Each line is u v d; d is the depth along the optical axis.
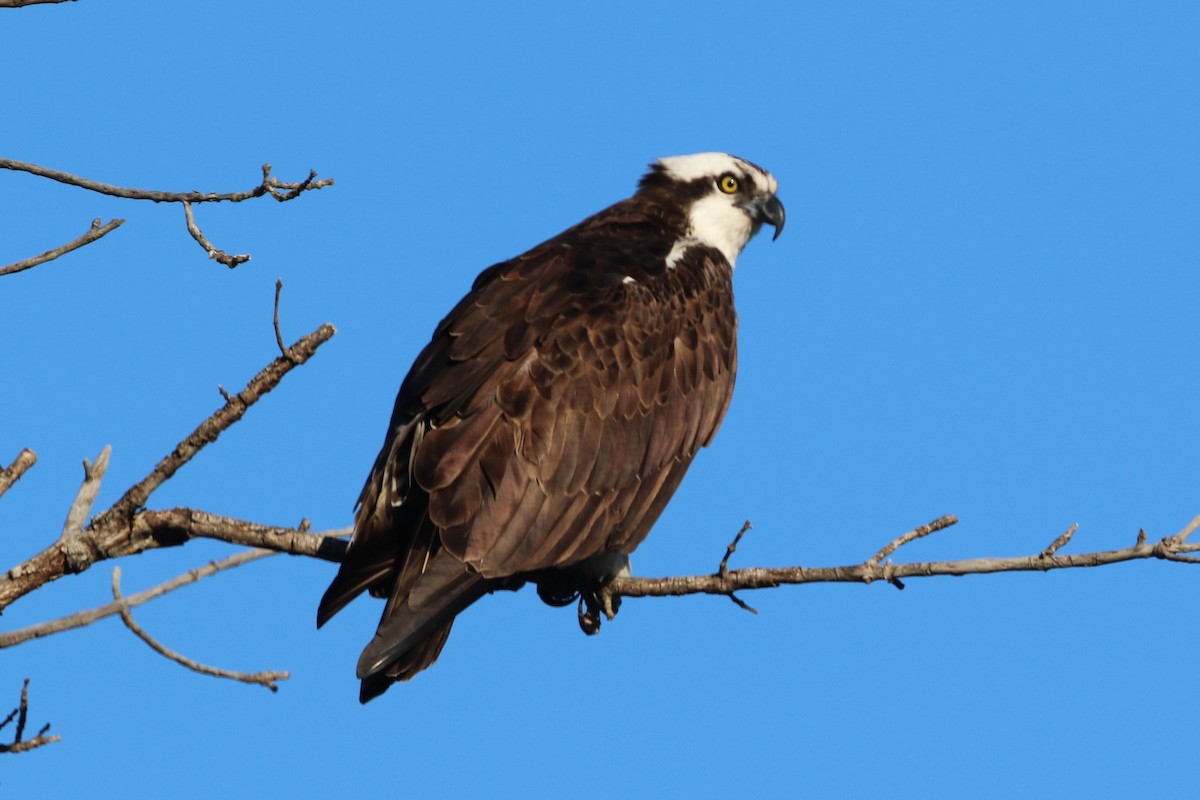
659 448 12.98
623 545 12.62
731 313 14.53
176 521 10.85
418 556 11.27
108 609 9.12
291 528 11.20
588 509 12.15
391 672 10.71
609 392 12.49
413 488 11.59
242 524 11.08
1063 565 9.61
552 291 12.83
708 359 13.82
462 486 11.42
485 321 12.40
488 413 11.80
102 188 10.65
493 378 11.99
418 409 11.84
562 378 12.23
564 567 12.78
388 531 11.54
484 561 11.30
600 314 12.80
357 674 10.28
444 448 11.53
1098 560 9.51
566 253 13.52
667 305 13.46
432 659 10.95
